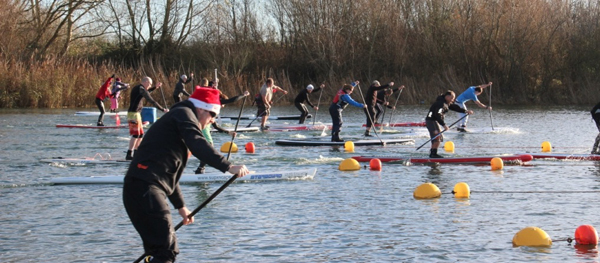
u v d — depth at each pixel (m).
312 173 11.28
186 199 9.39
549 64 42.66
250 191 10.00
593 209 8.60
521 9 42.31
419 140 18.45
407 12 45.03
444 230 7.47
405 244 6.88
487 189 10.18
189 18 47.00
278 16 47.72
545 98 42.53
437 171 12.25
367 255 6.48
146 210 4.85
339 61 44.28
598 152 14.17
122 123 24.94
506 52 42.50
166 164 4.96
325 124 23.58
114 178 10.66
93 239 7.16
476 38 43.03
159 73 39.00
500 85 42.88
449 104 13.89
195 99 5.21
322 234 7.32
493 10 42.59
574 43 42.38
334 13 45.25
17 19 38.97
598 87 41.38
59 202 9.16
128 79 36.69
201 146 4.86
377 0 44.81
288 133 20.89
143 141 5.02
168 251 4.93
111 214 8.40
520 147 16.45
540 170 12.34
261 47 46.78
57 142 17.39
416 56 43.84
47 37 42.78
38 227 7.71
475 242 6.94
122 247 6.84
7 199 9.38
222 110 36.16
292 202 9.13
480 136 19.55
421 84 42.31
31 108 34.00
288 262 6.27
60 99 34.66
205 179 10.87
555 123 24.92
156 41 46.88
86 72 36.06
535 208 8.68
